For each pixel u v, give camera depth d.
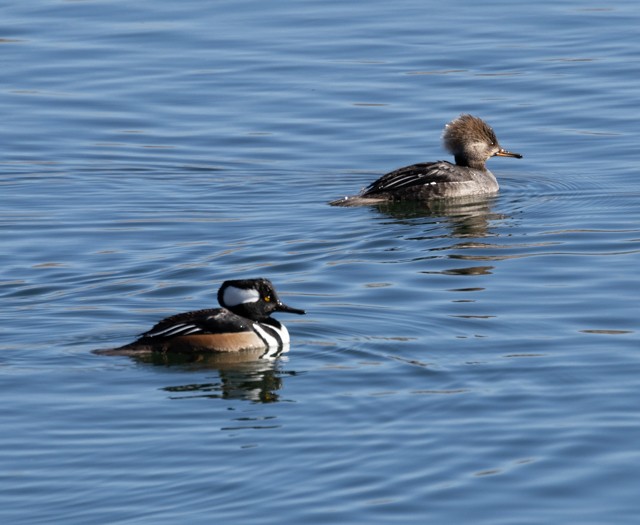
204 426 13.29
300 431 13.12
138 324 16.56
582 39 30.47
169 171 24.41
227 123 26.61
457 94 27.77
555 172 24.14
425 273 18.50
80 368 14.93
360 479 12.07
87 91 28.16
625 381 14.24
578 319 16.31
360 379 14.51
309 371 14.83
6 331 16.23
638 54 29.45
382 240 20.33
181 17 32.16
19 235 20.75
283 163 24.78
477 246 19.84
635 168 23.98
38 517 11.48
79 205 22.52
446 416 13.42
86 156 25.12
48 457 12.60
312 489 11.90
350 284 18.09
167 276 18.62
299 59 29.50
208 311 15.78
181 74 28.89
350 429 13.15
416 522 11.28
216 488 11.95
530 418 13.31
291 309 16.00
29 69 29.14
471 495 11.76
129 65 29.38
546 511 11.46
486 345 15.47
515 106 27.17
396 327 16.23
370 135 26.09
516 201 22.69
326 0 33.22
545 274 18.28
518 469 12.23
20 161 24.81
